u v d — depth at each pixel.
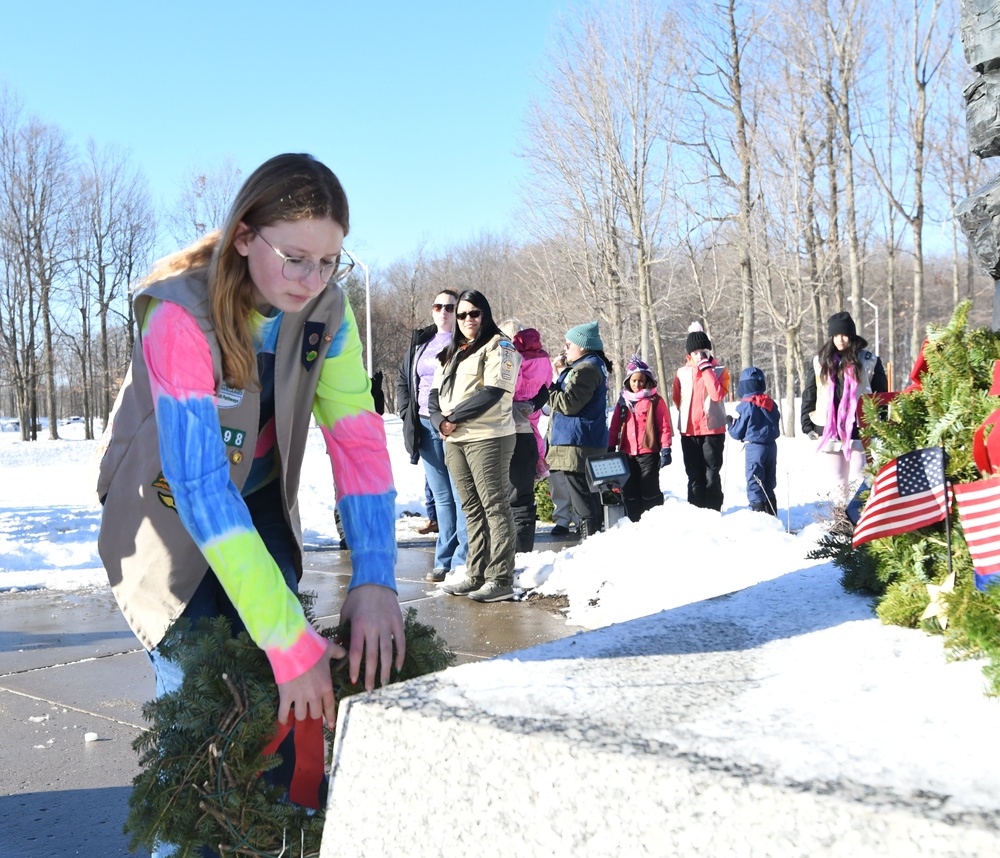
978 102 2.20
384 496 1.87
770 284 30.97
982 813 0.95
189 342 1.63
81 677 4.18
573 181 33.47
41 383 57.97
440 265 67.81
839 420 7.64
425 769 1.30
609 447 8.88
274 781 1.86
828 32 27.77
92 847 2.58
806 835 1.00
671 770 1.09
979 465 1.80
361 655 1.71
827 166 28.48
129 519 1.86
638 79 31.98
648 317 33.59
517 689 1.42
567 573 5.86
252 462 1.92
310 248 1.62
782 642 1.72
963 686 1.42
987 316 41.16
